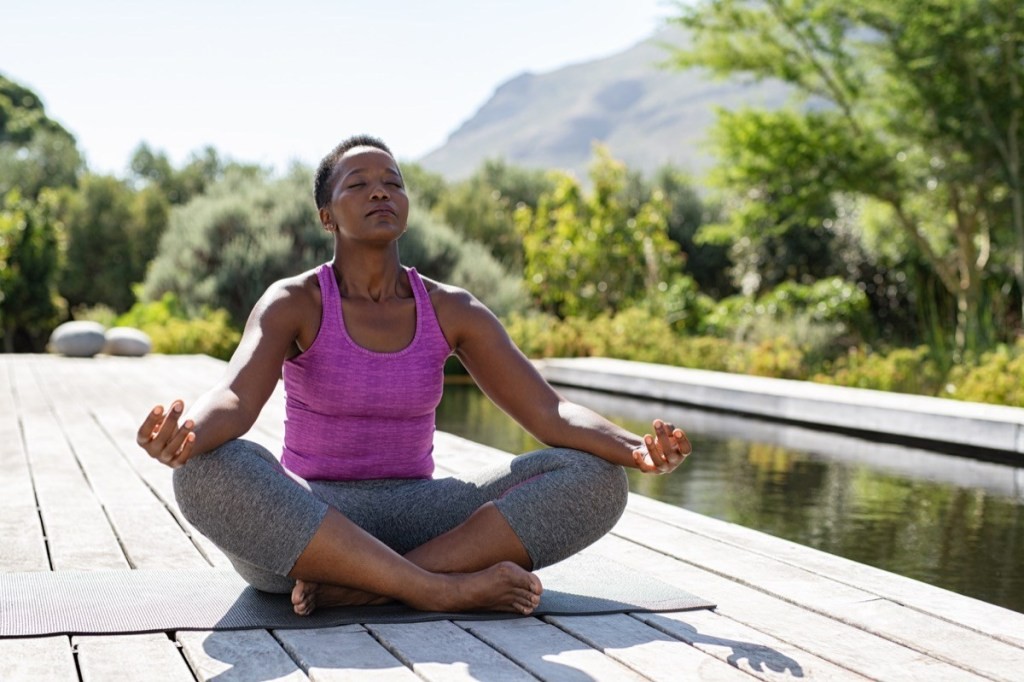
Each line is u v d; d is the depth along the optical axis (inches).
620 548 113.6
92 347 428.5
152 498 136.9
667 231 738.8
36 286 665.6
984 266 480.7
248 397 81.4
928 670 73.6
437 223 589.3
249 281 526.9
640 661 74.1
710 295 735.7
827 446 252.1
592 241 577.9
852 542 153.9
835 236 597.0
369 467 89.7
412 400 88.4
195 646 75.4
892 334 536.1
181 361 412.2
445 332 90.4
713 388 322.0
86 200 917.2
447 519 88.8
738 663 74.1
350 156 88.7
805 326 455.8
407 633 79.0
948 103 439.8
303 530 79.0
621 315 515.5
